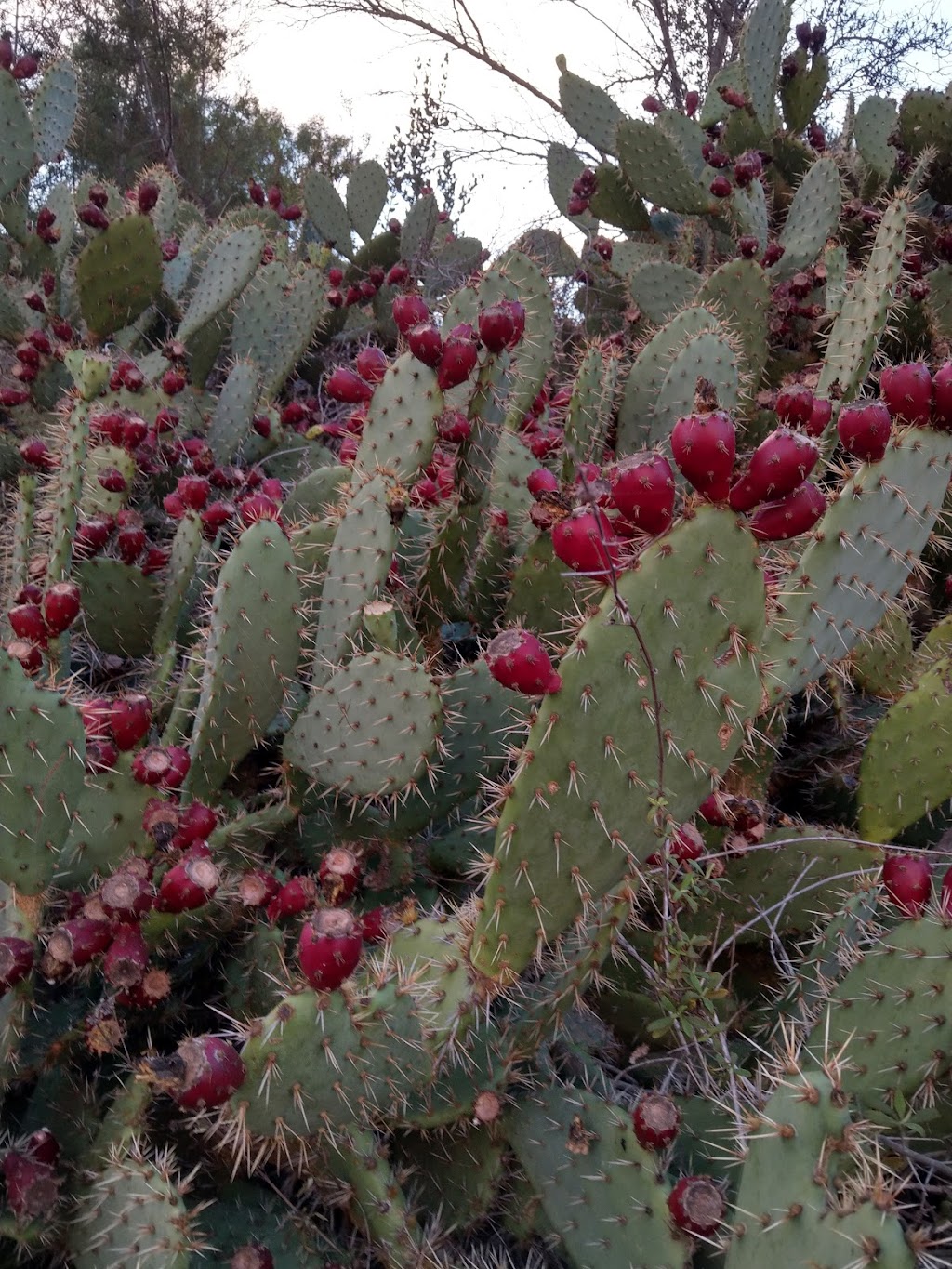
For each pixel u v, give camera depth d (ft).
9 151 15.90
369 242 21.67
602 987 6.41
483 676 6.81
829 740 9.30
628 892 4.96
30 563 8.75
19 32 39.96
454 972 4.83
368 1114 4.75
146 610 9.11
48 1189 4.44
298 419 13.62
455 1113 5.20
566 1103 5.13
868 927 6.15
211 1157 5.27
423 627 8.38
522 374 9.76
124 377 11.77
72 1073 5.44
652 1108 4.80
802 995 6.03
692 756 4.69
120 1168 4.39
